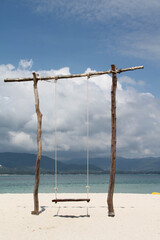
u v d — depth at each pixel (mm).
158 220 4930
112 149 5375
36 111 5543
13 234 4047
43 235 3992
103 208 6188
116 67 5438
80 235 3984
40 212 5684
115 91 5453
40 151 5457
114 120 5406
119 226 4500
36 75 5652
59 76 5594
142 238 3820
